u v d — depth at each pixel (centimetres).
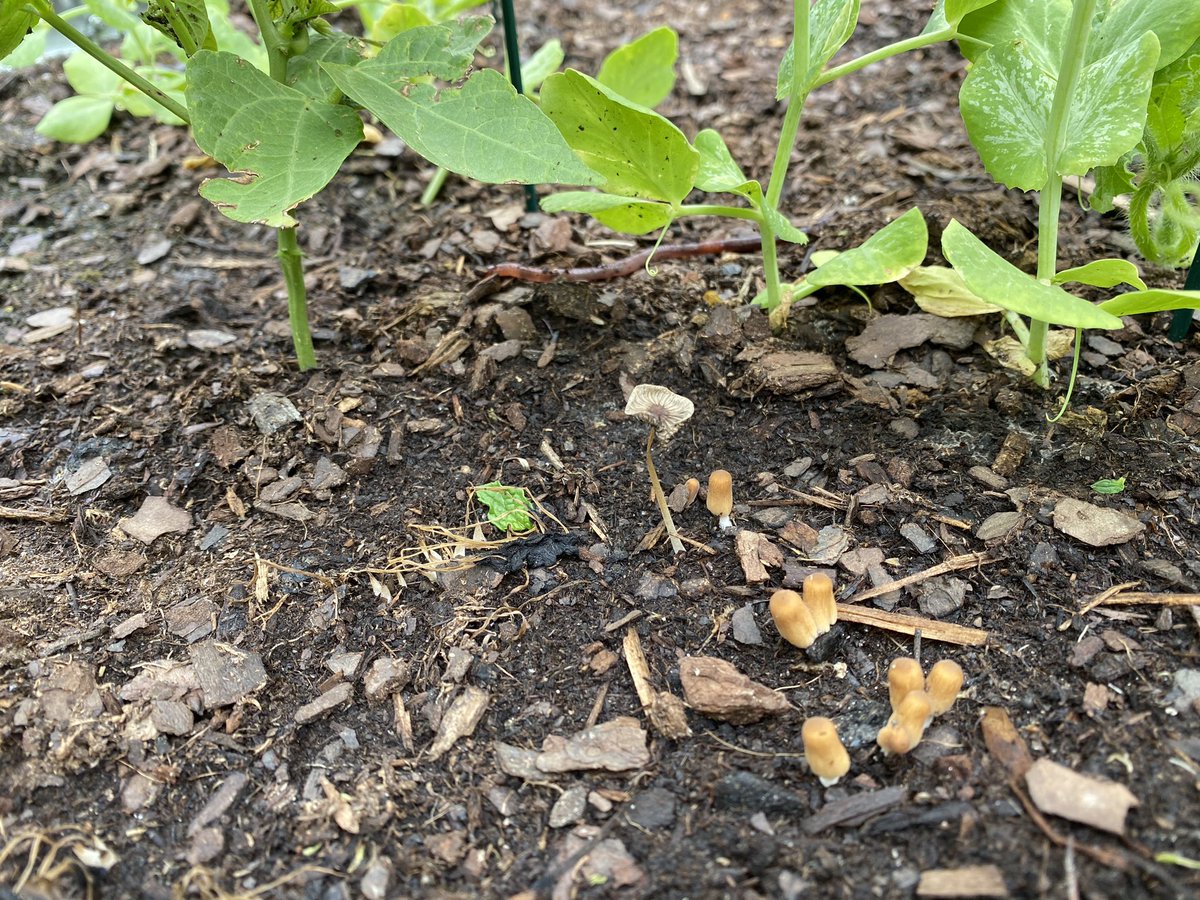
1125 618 26
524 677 27
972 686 25
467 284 42
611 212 34
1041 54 33
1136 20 31
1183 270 39
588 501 32
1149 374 34
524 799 24
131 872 23
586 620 28
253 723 26
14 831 24
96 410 36
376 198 48
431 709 26
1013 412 33
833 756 23
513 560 30
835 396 35
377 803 24
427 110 28
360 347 39
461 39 29
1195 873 21
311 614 29
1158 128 31
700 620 28
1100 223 42
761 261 42
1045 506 30
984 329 37
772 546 30
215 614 29
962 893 21
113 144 53
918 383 35
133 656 28
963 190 44
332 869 23
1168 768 23
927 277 37
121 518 32
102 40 62
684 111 54
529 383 36
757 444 33
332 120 29
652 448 33
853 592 28
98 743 25
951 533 29
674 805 24
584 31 62
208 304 42
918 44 34
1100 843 22
